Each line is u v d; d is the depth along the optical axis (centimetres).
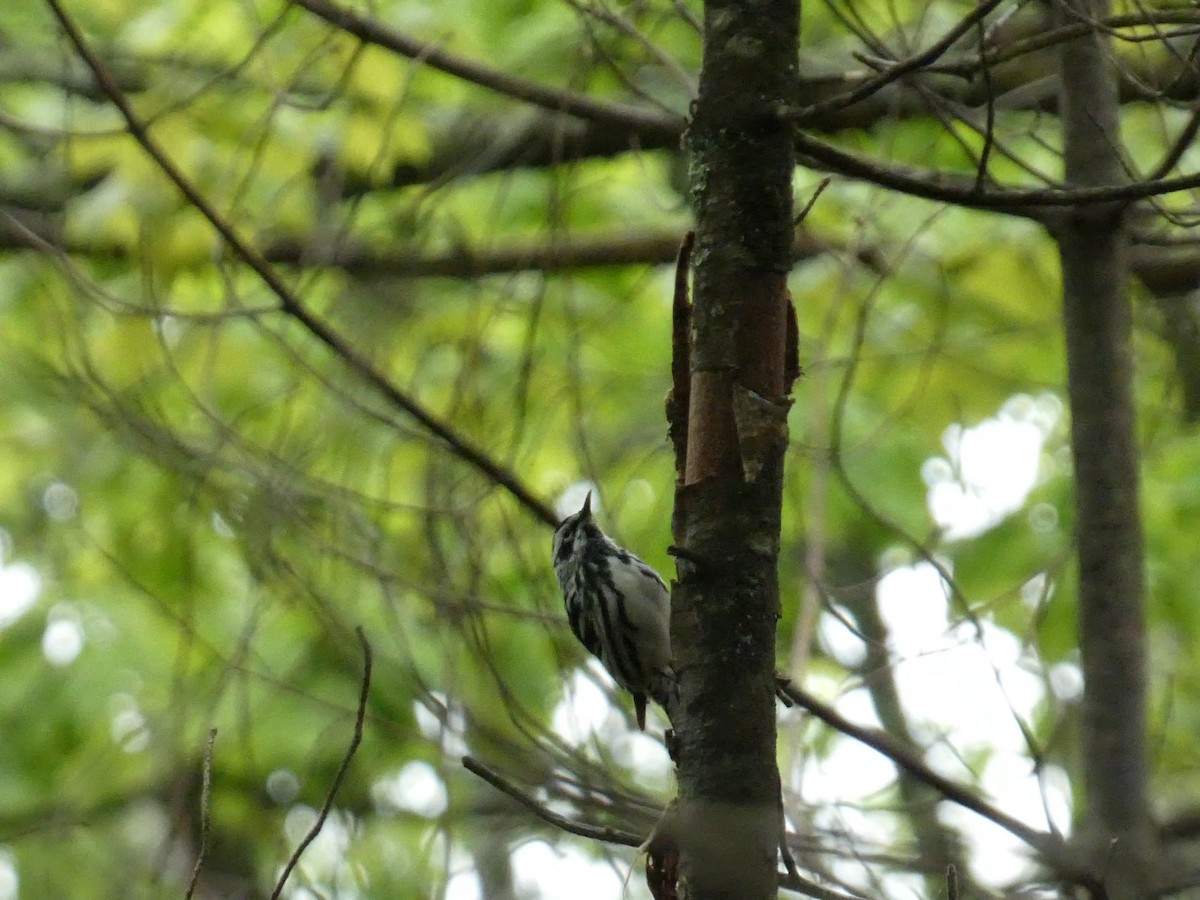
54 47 1121
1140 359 1101
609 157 1134
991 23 869
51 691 1244
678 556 494
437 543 922
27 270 1120
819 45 1022
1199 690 1111
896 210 1111
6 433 1254
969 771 784
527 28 1141
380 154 959
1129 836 693
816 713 723
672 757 514
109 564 1251
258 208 1091
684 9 841
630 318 1247
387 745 1161
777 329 517
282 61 1027
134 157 1024
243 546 945
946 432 1145
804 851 707
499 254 1108
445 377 1121
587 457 897
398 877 1088
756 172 521
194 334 1114
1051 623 1114
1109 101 785
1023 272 1097
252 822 1152
